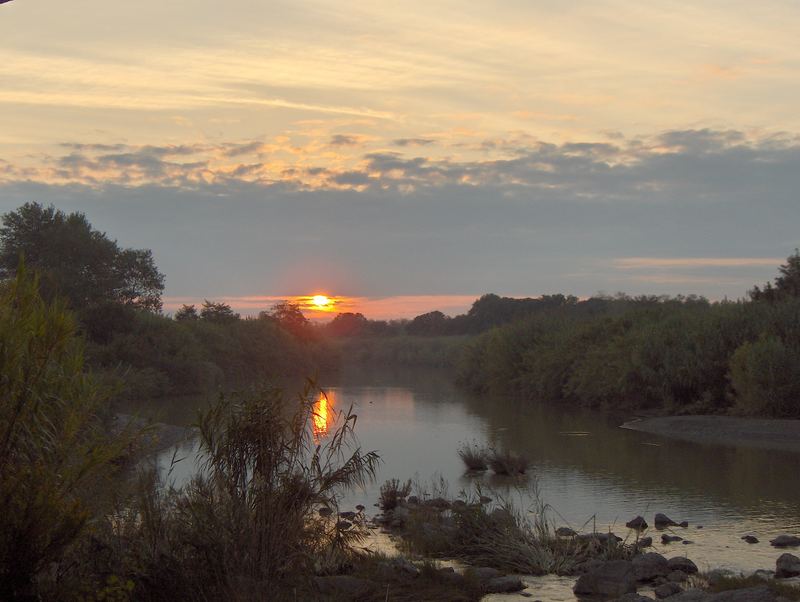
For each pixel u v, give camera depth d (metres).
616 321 45.81
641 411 38.09
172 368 49.59
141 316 54.56
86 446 7.91
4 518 7.00
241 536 8.66
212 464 9.16
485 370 54.94
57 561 7.62
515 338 52.38
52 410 7.68
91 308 51.06
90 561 7.89
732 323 36.94
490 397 49.25
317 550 10.05
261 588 8.21
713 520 14.77
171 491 9.21
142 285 63.56
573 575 11.03
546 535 12.54
